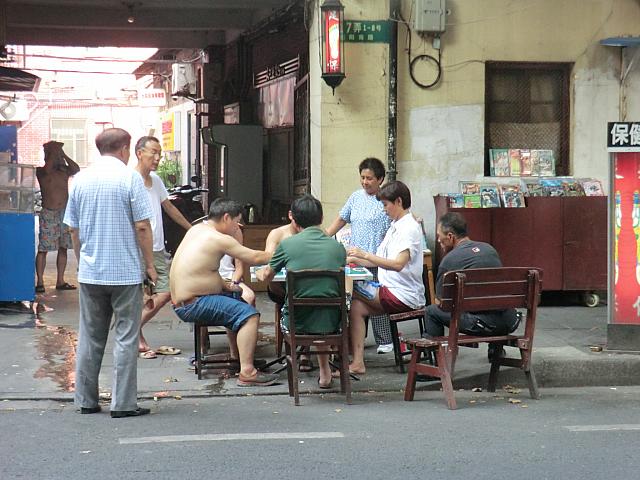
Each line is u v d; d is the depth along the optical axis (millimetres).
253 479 4805
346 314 6777
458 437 5730
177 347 8625
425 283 10047
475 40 10914
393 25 10633
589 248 10539
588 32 11102
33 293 10562
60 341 8789
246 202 16141
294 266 6770
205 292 7246
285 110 14664
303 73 13578
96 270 6180
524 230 10484
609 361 7703
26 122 34469
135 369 6312
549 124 11297
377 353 8461
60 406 6660
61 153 12070
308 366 7848
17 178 10398
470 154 10977
